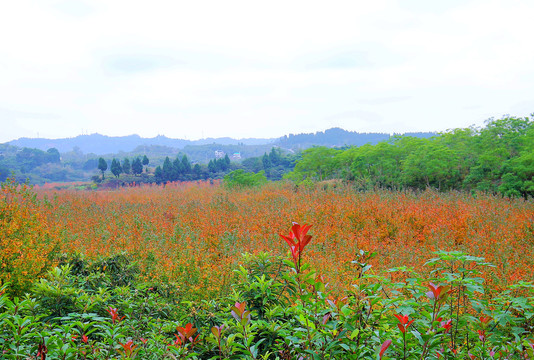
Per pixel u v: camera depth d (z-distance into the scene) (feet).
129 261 19.56
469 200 42.96
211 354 10.19
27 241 18.89
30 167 585.22
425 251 25.88
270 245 27.73
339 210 36.76
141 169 357.61
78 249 21.62
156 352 9.30
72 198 58.85
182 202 53.42
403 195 46.60
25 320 8.55
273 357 9.91
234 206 44.39
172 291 17.13
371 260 23.76
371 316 8.13
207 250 27.55
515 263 22.40
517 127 67.31
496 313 10.11
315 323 7.85
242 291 12.47
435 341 6.95
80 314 11.24
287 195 51.75
